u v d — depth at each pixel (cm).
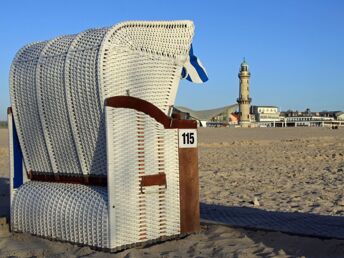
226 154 1672
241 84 7875
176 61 488
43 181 524
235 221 556
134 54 462
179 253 445
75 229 467
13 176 533
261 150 1834
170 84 488
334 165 1273
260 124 7800
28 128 520
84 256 434
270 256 434
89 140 470
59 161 503
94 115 457
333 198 747
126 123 451
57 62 482
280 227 521
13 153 535
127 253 441
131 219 455
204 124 6581
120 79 454
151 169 470
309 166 1252
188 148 500
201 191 834
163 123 477
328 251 447
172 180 486
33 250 459
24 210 514
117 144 445
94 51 451
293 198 748
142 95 469
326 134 3322
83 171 480
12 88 526
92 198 460
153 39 473
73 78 465
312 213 620
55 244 475
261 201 726
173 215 488
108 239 443
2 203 728
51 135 500
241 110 7881
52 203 488
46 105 494
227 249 454
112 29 451
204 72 520
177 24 482
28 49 527
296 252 448
